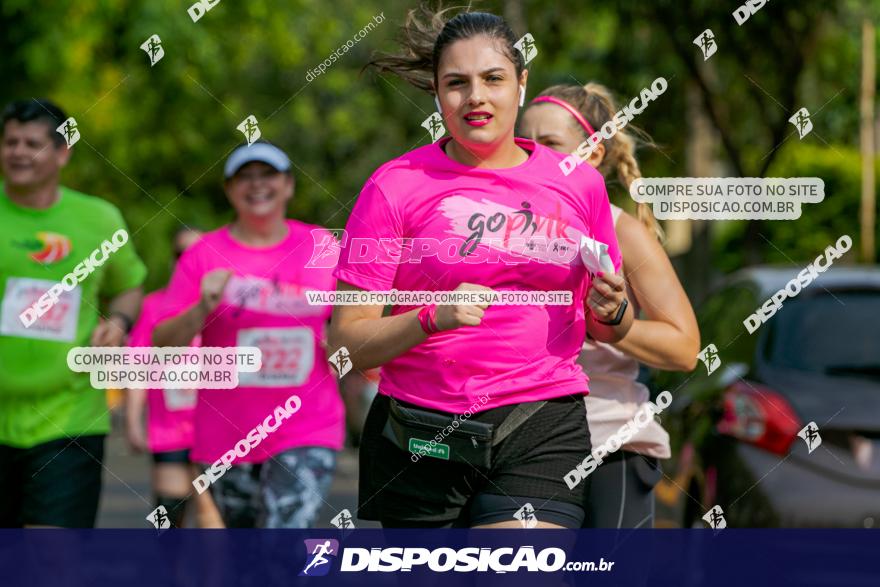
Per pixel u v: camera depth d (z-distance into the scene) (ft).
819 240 99.19
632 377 22.85
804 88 75.31
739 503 30.58
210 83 87.92
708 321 35.37
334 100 118.62
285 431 28.94
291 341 29.01
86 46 75.00
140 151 93.66
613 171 24.56
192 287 29.40
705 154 78.59
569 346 19.54
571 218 19.30
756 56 67.36
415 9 21.36
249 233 29.30
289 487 28.78
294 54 91.30
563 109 23.58
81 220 26.50
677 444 33.24
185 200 106.52
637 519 22.81
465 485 19.30
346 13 100.32
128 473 66.80
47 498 25.73
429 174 19.26
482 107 18.84
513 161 19.44
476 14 19.15
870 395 30.68
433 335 19.02
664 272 21.75
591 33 72.79
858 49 73.97
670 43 69.56
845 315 32.04
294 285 29.07
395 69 21.49
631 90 70.79
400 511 19.56
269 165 29.01
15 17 73.97
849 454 30.32
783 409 30.73
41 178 25.95
